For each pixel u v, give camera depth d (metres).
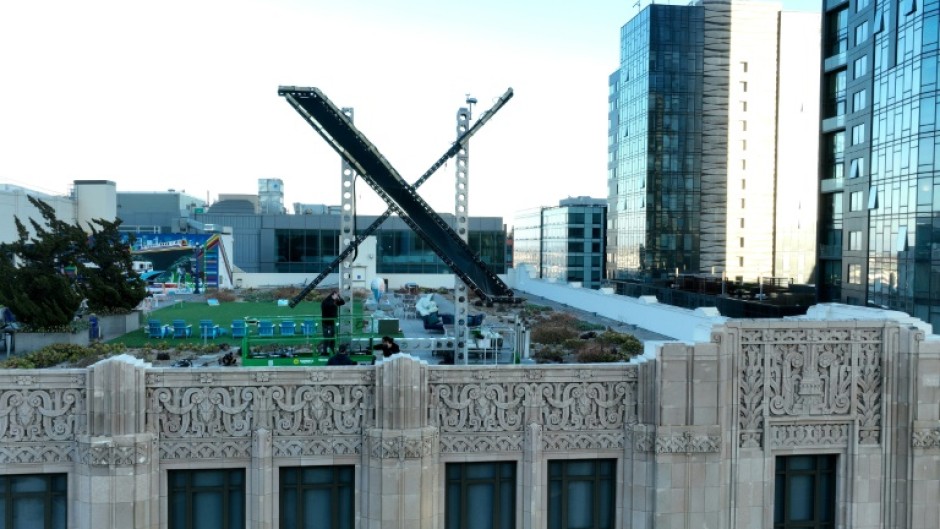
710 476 16.73
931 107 50.38
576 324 41.44
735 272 113.06
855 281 61.94
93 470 14.84
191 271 75.31
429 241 23.91
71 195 72.38
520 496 16.53
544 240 148.12
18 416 15.03
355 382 15.95
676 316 35.53
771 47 113.44
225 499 15.81
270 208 148.50
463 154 25.09
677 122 110.00
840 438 17.56
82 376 15.10
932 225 50.41
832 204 67.81
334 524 16.17
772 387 17.33
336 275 80.81
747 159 113.50
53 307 32.25
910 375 17.38
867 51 59.94
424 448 15.80
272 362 24.33
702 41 110.69
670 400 16.61
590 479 17.05
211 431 15.60
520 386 16.56
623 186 119.38
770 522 17.33
